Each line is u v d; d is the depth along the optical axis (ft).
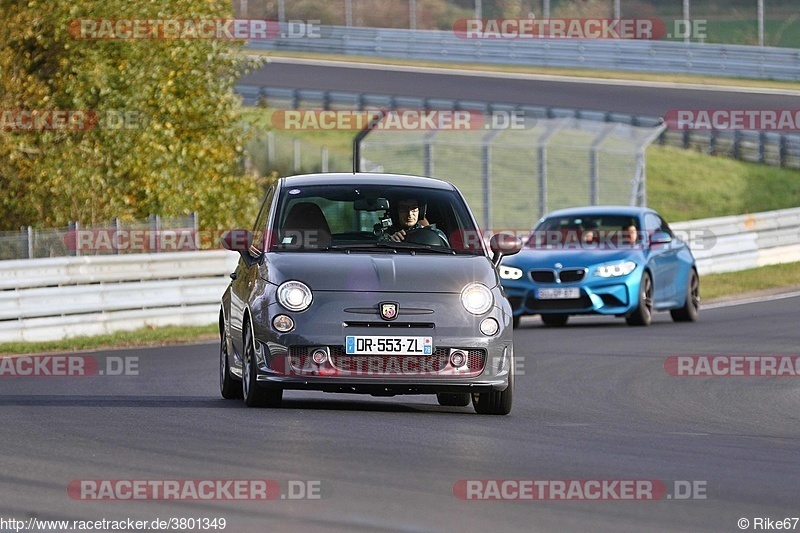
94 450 87.92
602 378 146.10
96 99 298.97
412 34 639.76
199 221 306.55
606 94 539.70
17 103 293.23
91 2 299.79
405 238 116.88
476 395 114.21
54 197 289.53
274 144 463.42
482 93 540.11
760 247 326.85
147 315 217.77
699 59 584.40
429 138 373.40
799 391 138.10
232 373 121.29
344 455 85.81
